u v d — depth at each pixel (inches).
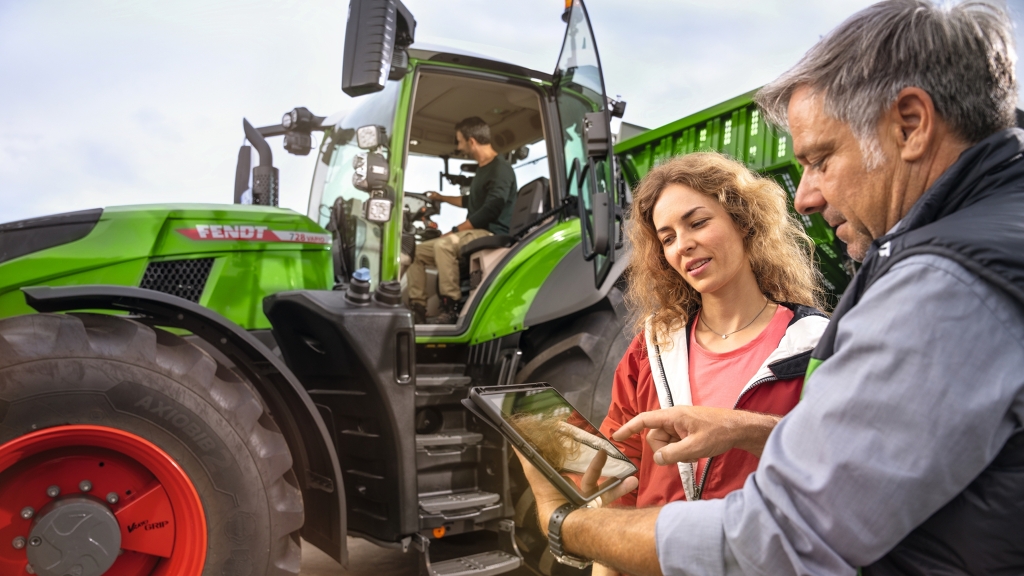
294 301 86.2
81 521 65.0
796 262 49.6
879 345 22.7
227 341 77.1
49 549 63.9
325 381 94.0
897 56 25.8
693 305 50.1
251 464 71.2
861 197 27.9
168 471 68.2
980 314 21.6
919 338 22.0
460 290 127.6
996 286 21.6
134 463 69.2
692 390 46.4
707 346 48.2
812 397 24.4
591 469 39.4
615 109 127.3
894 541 22.5
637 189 51.4
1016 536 22.3
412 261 128.2
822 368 24.8
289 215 96.0
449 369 109.1
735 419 37.4
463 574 87.3
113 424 66.1
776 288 48.3
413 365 88.5
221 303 89.0
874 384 22.5
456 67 114.6
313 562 113.3
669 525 27.0
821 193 31.4
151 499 68.9
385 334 86.4
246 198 129.5
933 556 24.1
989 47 25.3
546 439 39.5
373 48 77.6
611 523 31.1
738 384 44.4
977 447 21.4
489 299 112.0
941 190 25.1
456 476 97.9
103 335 67.7
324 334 86.6
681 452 36.9
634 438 50.1
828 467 22.8
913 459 21.7
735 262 45.8
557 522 34.4
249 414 72.2
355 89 78.5
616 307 107.7
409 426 87.1
